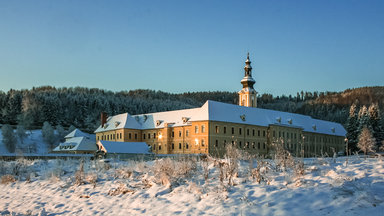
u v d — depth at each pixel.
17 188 28.30
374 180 16.16
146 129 110.56
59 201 22.89
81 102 184.38
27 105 162.88
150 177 23.31
